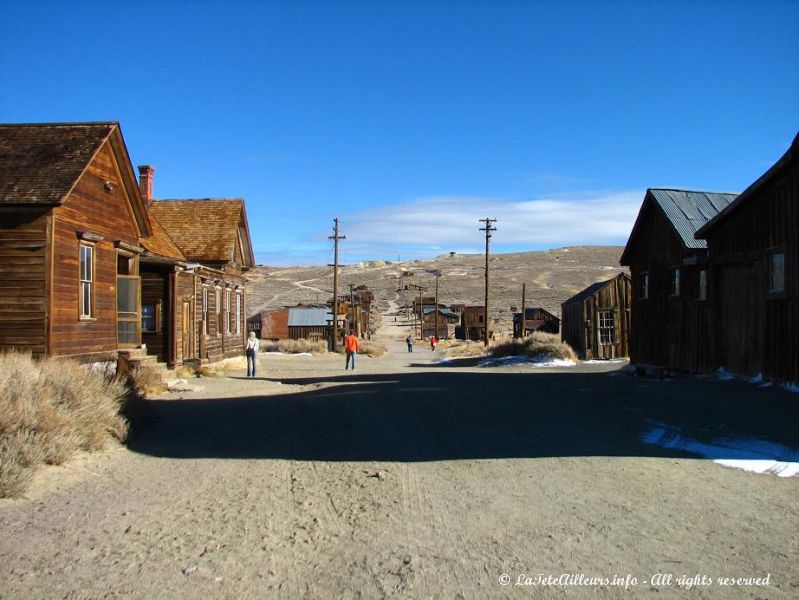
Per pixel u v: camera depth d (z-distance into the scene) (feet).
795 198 48.14
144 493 26.25
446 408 47.55
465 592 15.94
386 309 492.95
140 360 63.77
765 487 23.94
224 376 87.86
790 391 46.98
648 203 74.18
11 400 30.53
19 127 59.36
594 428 36.76
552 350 103.35
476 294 446.60
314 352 177.27
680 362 67.92
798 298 47.50
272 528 21.54
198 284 90.68
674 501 22.50
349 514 22.79
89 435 32.76
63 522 22.39
